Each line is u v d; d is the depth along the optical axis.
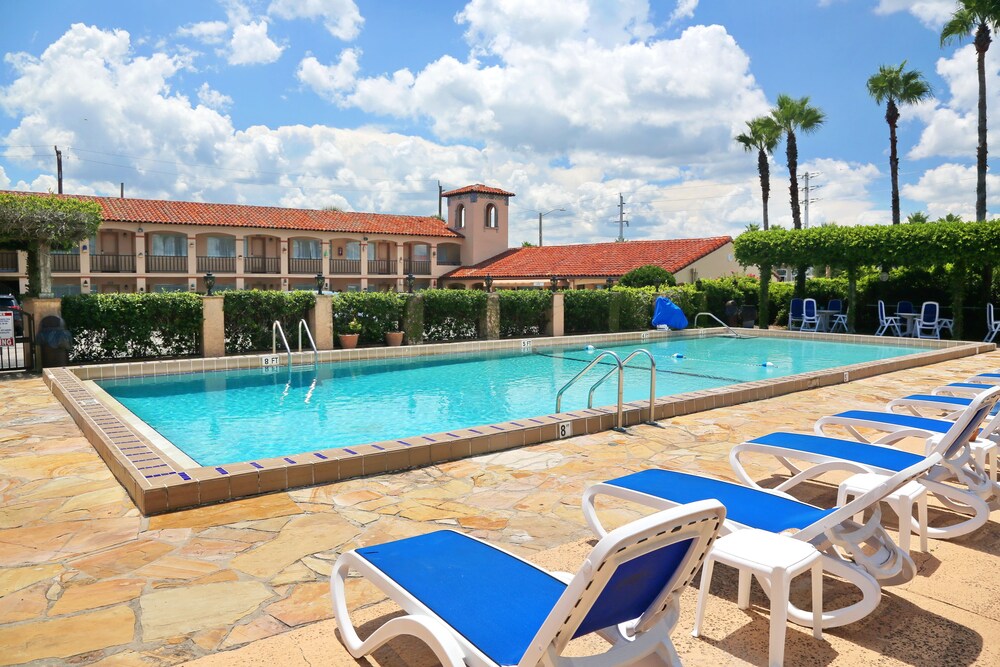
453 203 46.16
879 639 2.88
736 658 2.75
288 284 39.59
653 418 7.60
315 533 4.13
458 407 10.10
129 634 2.91
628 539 1.84
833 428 7.21
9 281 33.03
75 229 13.09
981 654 2.76
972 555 3.76
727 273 35.94
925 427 5.02
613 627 2.43
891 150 33.44
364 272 41.75
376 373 13.29
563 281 36.47
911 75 32.31
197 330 14.09
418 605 2.32
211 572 3.56
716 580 3.51
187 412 9.56
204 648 2.80
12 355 14.29
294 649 2.79
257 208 40.16
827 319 22.58
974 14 25.48
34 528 4.21
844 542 3.04
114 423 6.63
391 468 5.56
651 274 27.28
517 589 2.43
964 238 18.03
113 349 13.25
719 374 13.69
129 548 3.89
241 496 4.84
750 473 5.49
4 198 12.48
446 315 17.91
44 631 2.93
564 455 6.09
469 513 4.52
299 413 9.56
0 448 6.32
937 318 19.11
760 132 36.09
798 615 2.98
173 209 36.72
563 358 15.82
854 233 20.30
